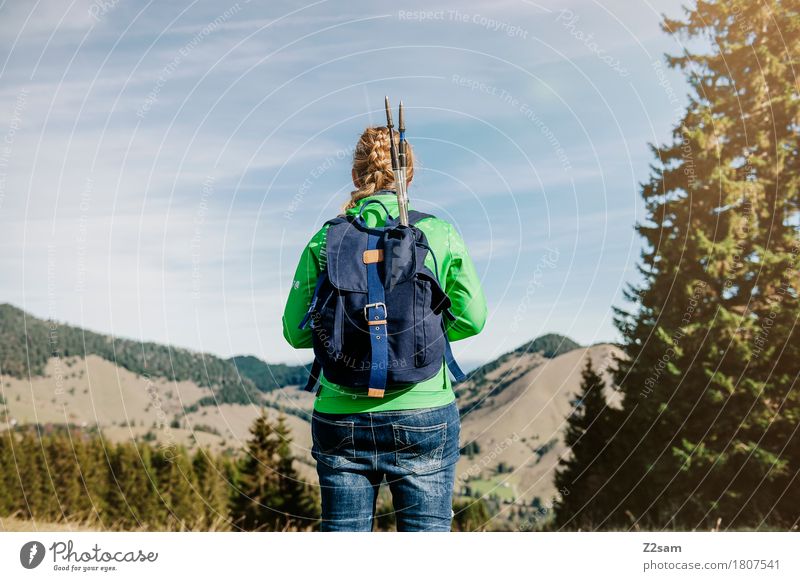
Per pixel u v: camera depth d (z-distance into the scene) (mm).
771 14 14664
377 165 2445
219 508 24469
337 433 2227
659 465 13281
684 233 14328
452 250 2301
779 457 11945
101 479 26594
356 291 2199
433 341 2203
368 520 2260
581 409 17047
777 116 14359
